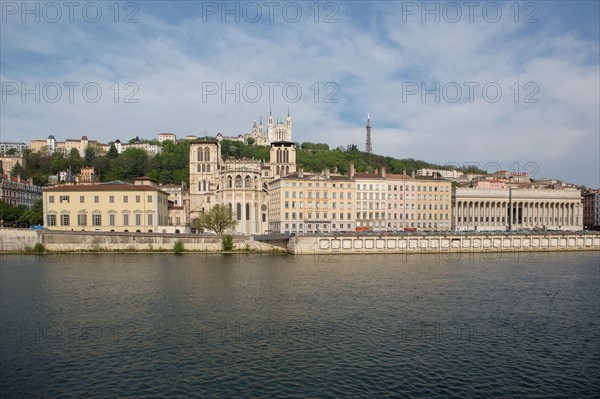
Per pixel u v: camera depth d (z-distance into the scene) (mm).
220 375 39281
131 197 150125
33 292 72062
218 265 106000
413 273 95125
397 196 173000
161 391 36188
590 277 91938
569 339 49719
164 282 81438
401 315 58875
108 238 129750
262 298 68375
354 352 44906
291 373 39719
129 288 75625
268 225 183750
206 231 178500
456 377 39156
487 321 56594
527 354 44875
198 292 72625
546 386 37562
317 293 72250
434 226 177000
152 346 46344
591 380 38781
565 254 140000
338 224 165625
